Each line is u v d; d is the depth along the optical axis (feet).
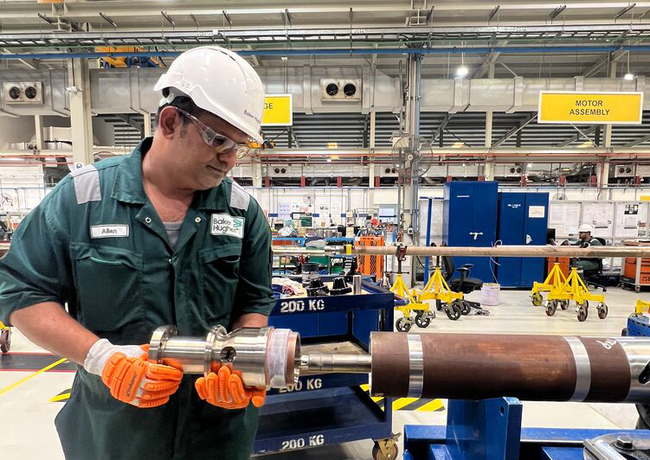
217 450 2.97
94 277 2.53
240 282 3.28
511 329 13.00
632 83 16.24
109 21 14.25
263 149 27.86
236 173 32.91
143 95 15.64
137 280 2.61
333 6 13.34
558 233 22.29
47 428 6.73
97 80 15.58
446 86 16.33
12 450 6.11
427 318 12.90
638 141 27.30
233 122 2.39
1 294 2.38
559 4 13.17
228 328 3.10
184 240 2.73
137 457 2.72
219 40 13.91
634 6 13.17
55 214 2.52
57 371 9.25
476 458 3.13
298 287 8.32
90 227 2.56
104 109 15.89
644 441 1.99
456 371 1.88
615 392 1.87
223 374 1.96
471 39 13.93
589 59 21.68
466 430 3.35
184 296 2.74
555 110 14.12
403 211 16.90
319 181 33.30
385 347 1.95
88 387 2.74
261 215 3.35
